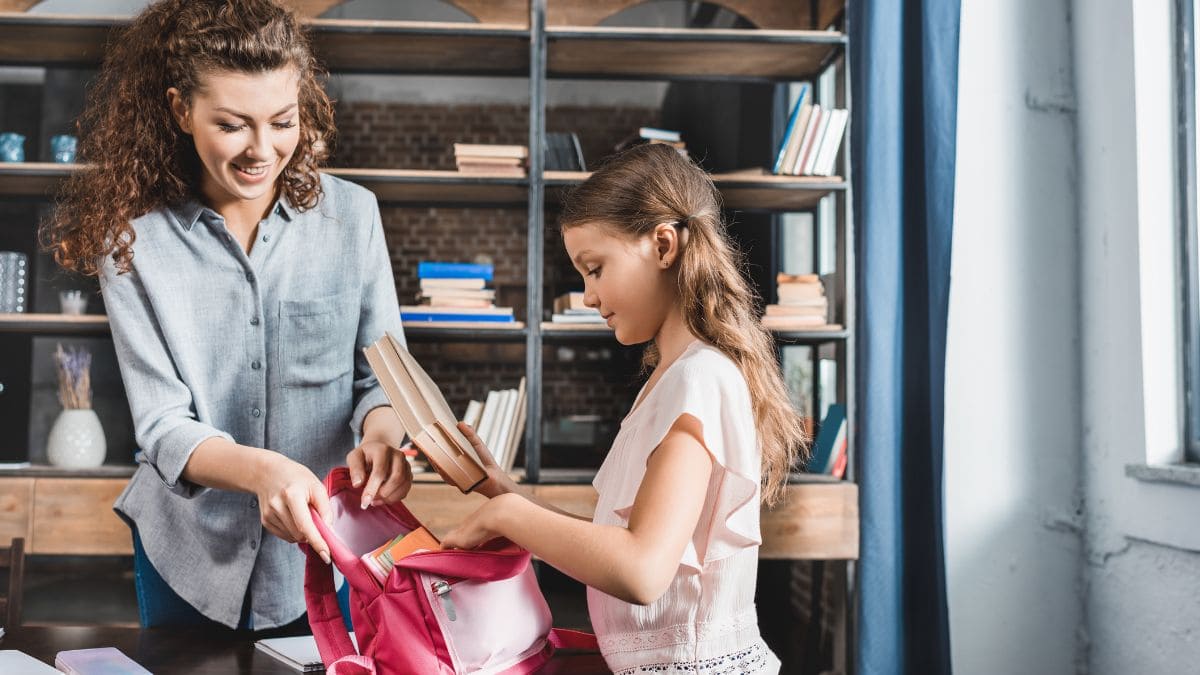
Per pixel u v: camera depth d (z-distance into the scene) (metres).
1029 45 2.66
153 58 1.20
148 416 1.18
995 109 2.65
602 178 1.05
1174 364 2.31
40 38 2.78
